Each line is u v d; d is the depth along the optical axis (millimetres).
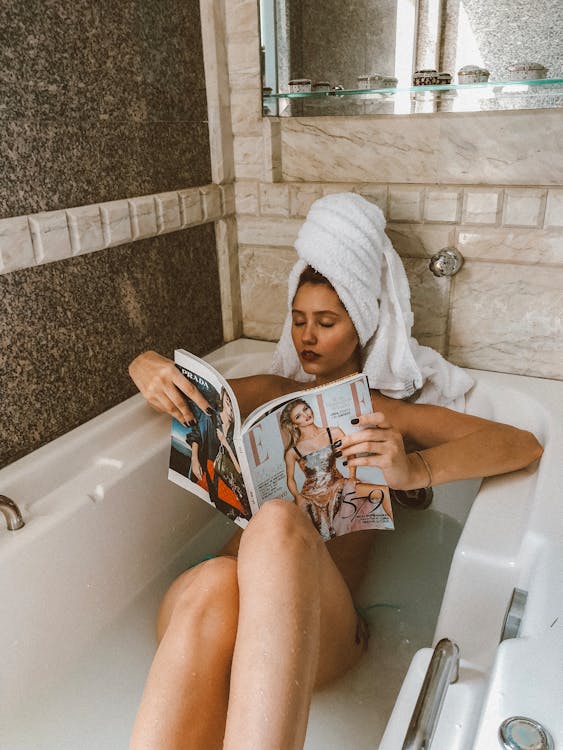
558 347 1267
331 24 1271
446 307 1339
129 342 1250
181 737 647
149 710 658
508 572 789
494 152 1213
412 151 1283
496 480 991
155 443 1124
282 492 865
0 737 839
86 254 1111
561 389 1239
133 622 1050
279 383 1246
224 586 732
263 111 1395
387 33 1224
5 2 900
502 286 1276
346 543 1106
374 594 1107
